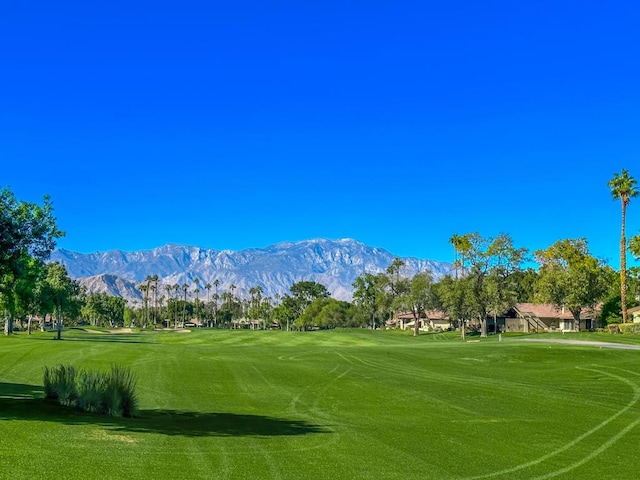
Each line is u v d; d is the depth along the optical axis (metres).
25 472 10.32
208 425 18.23
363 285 179.25
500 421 21.33
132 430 15.83
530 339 69.25
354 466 13.32
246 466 12.47
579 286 92.50
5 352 42.94
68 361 38.38
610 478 13.64
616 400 26.67
